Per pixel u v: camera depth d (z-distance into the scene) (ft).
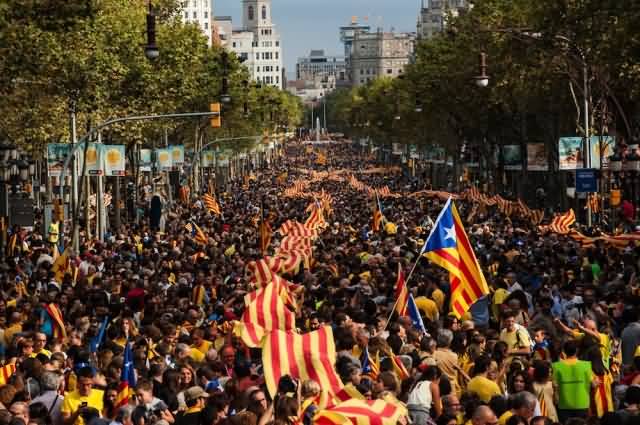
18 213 187.42
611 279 129.70
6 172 187.42
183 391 75.15
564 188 303.89
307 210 295.69
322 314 98.53
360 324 92.53
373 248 170.81
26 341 87.71
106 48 212.43
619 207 231.50
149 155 322.75
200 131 400.67
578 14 205.67
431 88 361.92
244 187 543.80
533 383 76.28
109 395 70.33
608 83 225.15
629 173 221.25
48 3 151.64
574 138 232.32
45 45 179.52
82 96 202.28
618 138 262.06
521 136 327.67
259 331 86.69
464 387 79.87
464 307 95.25
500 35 265.54
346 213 319.68
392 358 77.66
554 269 134.51
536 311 103.76
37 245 196.95
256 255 160.15
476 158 438.40
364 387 70.08
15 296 127.85
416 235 192.13
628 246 161.17
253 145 616.80
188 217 299.17
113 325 95.20
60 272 147.43
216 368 78.84
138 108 243.81
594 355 79.87
